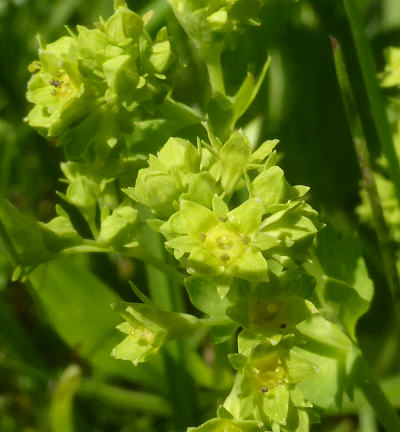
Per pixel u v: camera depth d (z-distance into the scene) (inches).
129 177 2.2
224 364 2.4
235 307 2.0
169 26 2.7
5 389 2.5
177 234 2.0
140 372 2.5
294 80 2.7
